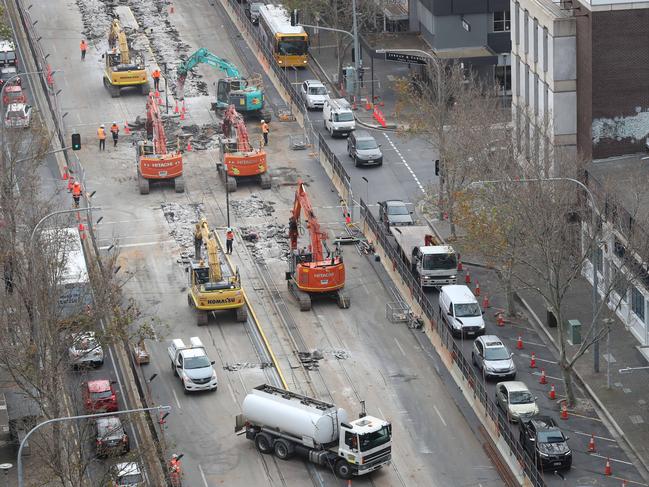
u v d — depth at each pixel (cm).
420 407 17512
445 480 15975
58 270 17550
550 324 19162
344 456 15900
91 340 17450
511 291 19400
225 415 17438
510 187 18262
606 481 15725
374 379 18225
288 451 16338
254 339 19350
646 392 17450
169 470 15800
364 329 19525
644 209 18262
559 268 17138
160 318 19950
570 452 15862
